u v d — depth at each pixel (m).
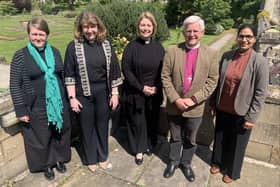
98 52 2.52
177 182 2.77
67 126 2.75
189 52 2.42
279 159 2.99
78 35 2.48
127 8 12.16
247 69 2.33
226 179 2.78
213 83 2.44
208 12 20.62
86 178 2.80
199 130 3.32
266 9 20.03
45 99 2.47
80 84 2.57
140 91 2.77
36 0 34.25
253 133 3.01
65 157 2.90
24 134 2.59
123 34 11.80
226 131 2.70
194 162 3.06
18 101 2.36
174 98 2.48
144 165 3.01
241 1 24.27
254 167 2.99
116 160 3.08
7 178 2.66
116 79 2.73
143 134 2.99
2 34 15.00
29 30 2.30
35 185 2.68
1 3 29.00
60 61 2.52
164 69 2.53
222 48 13.94
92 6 12.44
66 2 35.22
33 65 2.34
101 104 2.71
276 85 3.02
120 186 2.71
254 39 2.31
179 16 24.53
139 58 2.63
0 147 2.54
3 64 8.66
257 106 2.35
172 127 2.72
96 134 2.89
